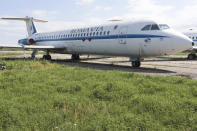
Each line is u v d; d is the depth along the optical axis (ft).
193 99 15.16
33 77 23.50
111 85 18.71
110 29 46.73
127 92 16.93
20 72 27.55
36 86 19.06
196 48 69.56
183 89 18.13
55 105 13.89
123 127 10.25
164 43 37.81
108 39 46.68
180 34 38.60
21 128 10.35
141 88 18.39
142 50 40.75
